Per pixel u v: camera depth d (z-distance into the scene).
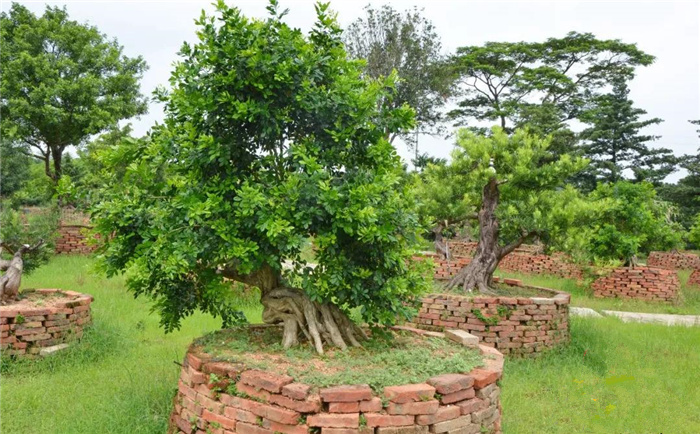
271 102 5.15
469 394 4.67
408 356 5.17
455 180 10.95
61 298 8.66
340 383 4.41
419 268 5.84
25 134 18.81
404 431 4.24
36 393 6.15
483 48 33.69
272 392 4.33
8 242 9.09
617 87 36.88
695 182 31.06
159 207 5.28
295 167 5.41
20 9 19.25
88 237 5.75
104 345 7.94
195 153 5.14
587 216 9.96
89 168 19.84
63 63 18.69
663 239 21.80
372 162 5.72
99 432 5.16
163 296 6.89
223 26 5.08
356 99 5.27
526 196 10.38
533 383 7.25
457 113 35.06
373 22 30.41
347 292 5.39
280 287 5.86
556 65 34.66
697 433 5.81
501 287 10.85
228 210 5.00
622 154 35.84
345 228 4.81
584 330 9.85
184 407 5.01
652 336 10.15
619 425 5.87
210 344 5.44
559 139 28.91
